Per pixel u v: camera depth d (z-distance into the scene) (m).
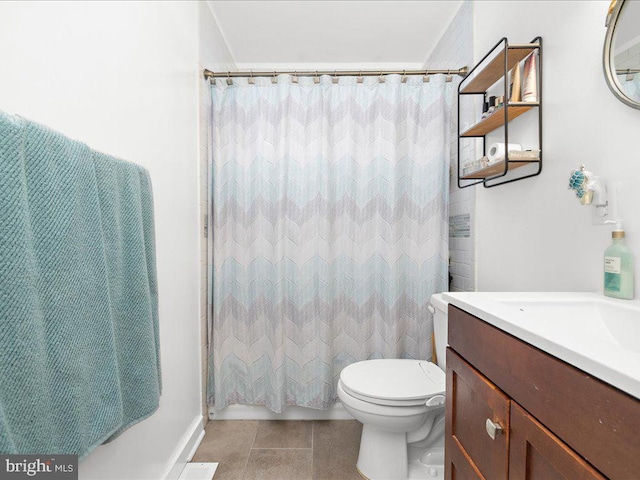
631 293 0.84
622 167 0.87
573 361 0.50
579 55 1.01
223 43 2.14
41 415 0.56
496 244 1.48
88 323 0.69
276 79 1.77
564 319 0.84
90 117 0.87
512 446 0.65
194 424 1.61
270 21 2.00
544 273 1.17
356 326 1.83
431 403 1.22
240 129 1.78
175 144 1.42
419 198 1.81
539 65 1.18
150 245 1.01
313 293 1.79
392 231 1.78
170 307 1.36
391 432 1.33
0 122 0.51
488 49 1.55
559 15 1.09
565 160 1.07
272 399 1.76
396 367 1.47
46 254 0.59
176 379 1.41
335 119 1.81
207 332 1.81
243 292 1.79
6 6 0.63
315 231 1.79
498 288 1.46
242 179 1.78
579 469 0.48
